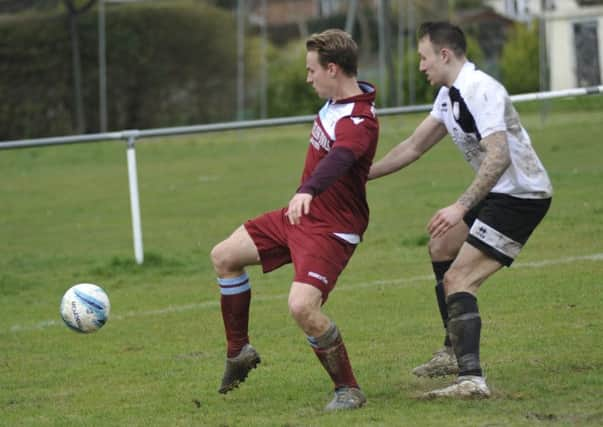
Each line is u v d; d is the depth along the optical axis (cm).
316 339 1246
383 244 2731
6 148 2406
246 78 9069
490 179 1214
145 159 6128
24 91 8556
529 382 1337
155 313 2044
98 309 1460
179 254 2839
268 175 4812
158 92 8950
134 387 1466
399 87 7712
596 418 1151
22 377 1567
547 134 4991
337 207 1258
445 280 1302
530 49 8762
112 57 8738
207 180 4766
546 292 1955
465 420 1170
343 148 1205
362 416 1218
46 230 3528
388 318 1838
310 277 1230
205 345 1731
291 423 1212
